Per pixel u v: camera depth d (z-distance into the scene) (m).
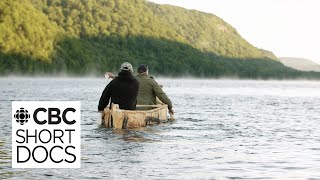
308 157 14.69
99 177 11.48
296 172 12.47
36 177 11.42
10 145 15.98
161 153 14.94
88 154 14.59
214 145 16.84
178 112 31.62
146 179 11.36
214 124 23.98
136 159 13.86
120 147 16.03
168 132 20.28
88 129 20.86
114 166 12.79
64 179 11.25
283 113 32.56
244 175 12.02
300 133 20.86
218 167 12.94
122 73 21.33
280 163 13.66
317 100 52.16
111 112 20.81
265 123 25.16
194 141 17.75
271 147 16.64
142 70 23.84
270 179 11.64
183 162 13.53
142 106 23.33
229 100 49.75
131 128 21.17
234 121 25.94
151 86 23.61
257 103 44.94
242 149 16.06
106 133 19.58
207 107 37.47
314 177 11.90
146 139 18.03
